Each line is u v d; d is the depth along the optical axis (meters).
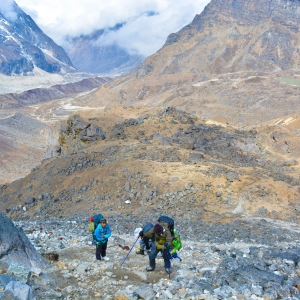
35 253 10.98
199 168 40.91
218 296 8.84
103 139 57.78
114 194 37.47
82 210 35.06
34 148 166.88
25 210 38.50
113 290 9.84
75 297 9.16
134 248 15.53
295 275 10.35
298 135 71.06
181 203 34.78
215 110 169.88
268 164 55.22
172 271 11.80
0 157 142.38
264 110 162.12
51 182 43.03
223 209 33.75
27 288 8.15
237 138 63.47
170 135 59.28
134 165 41.22
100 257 12.62
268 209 33.81
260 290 9.06
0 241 10.00
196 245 19.36
